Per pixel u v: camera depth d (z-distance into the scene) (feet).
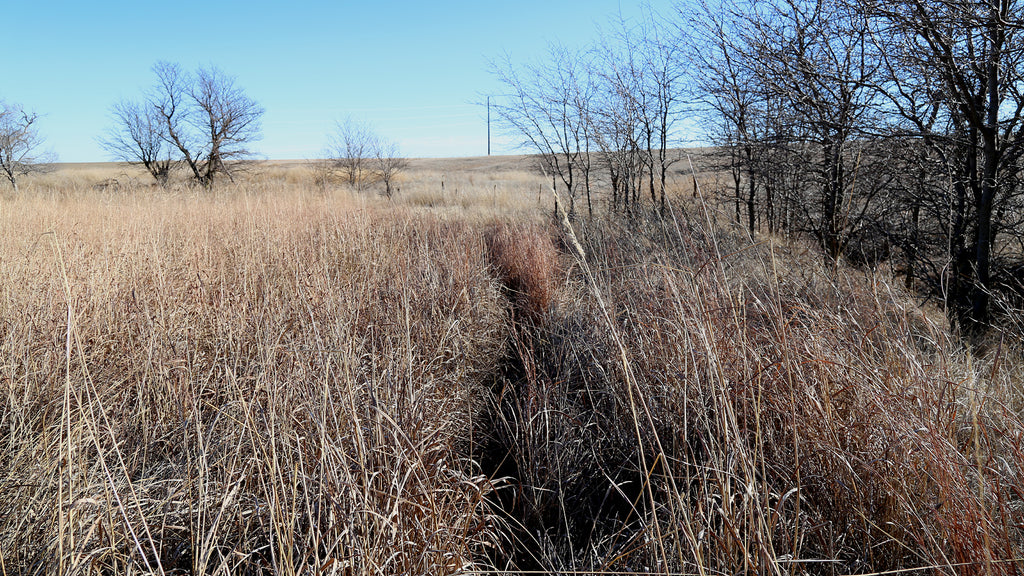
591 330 15.08
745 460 6.85
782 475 8.14
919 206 20.38
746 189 37.42
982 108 17.65
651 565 7.45
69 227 24.26
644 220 26.78
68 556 6.12
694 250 13.65
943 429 7.23
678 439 9.48
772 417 8.97
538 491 9.93
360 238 25.39
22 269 15.75
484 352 16.17
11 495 7.82
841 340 9.95
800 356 9.15
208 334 14.76
